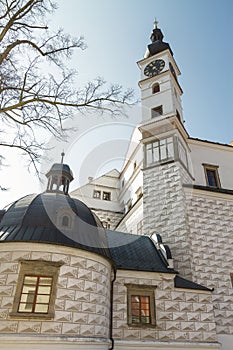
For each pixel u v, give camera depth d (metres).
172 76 25.94
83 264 11.71
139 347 12.88
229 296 17.83
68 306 10.70
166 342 13.37
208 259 18.73
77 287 11.20
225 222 20.58
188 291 15.03
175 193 19.95
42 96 8.48
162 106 23.97
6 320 9.88
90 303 11.34
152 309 13.93
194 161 23.34
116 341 12.65
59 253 11.34
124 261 15.27
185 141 24.02
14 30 8.95
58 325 10.24
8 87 8.24
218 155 24.41
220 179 23.08
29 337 9.68
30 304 10.41
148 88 25.88
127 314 13.43
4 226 11.91
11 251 11.02
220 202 21.31
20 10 8.66
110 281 13.65
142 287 14.22
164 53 27.17
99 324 11.43
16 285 10.48
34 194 13.89
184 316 14.30
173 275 14.96
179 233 18.58
